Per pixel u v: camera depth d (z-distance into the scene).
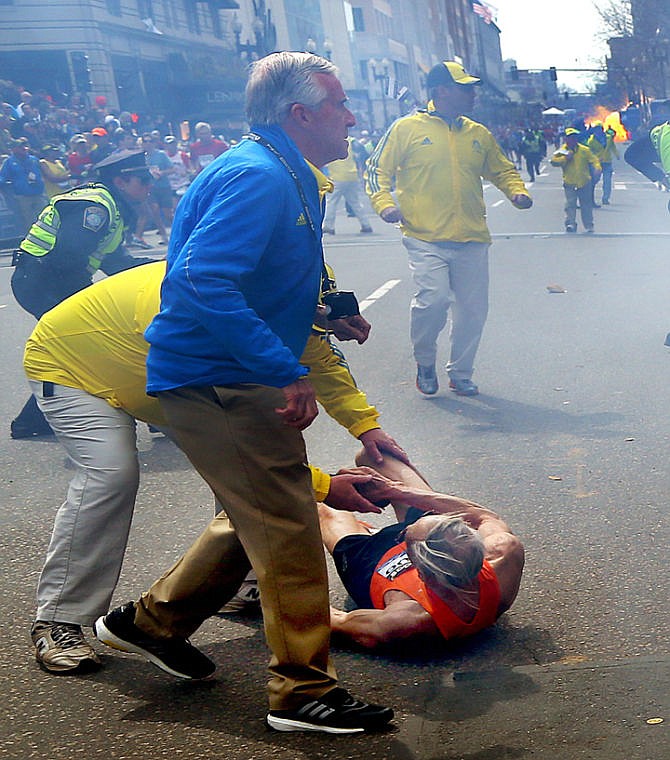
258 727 2.99
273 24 40.19
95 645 3.55
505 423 6.25
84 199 5.60
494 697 3.06
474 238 6.75
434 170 6.66
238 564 3.14
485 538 3.50
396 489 3.44
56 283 5.68
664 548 4.17
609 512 4.61
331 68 2.88
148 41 37.41
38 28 33.31
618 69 65.12
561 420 6.25
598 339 8.66
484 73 55.22
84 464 3.36
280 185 2.75
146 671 3.37
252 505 2.83
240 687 3.23
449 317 10.07
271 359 2.66
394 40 41.06
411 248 6.80
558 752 2.71
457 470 5.36
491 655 3.36
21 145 18.16
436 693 3.12
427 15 43.41
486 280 6.84
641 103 64.31
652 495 4.80
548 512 4.66
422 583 3.37
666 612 3.60
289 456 2.82
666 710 2.88
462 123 6.69
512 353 8.27
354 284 12.48
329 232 19.47
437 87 6.64
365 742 2.86
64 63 33.69
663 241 15.93
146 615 3.18
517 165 51.59
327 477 3.26
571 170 17.12
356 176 19.59
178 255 2.76
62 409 3.37
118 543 3.38
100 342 3.36
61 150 20.14
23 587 4.12
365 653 3.42
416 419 6.46
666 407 6.42
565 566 4.04
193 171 21.95
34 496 5.36
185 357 2.79
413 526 3.35
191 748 2.89
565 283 11.88
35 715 3.12
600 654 3.32
